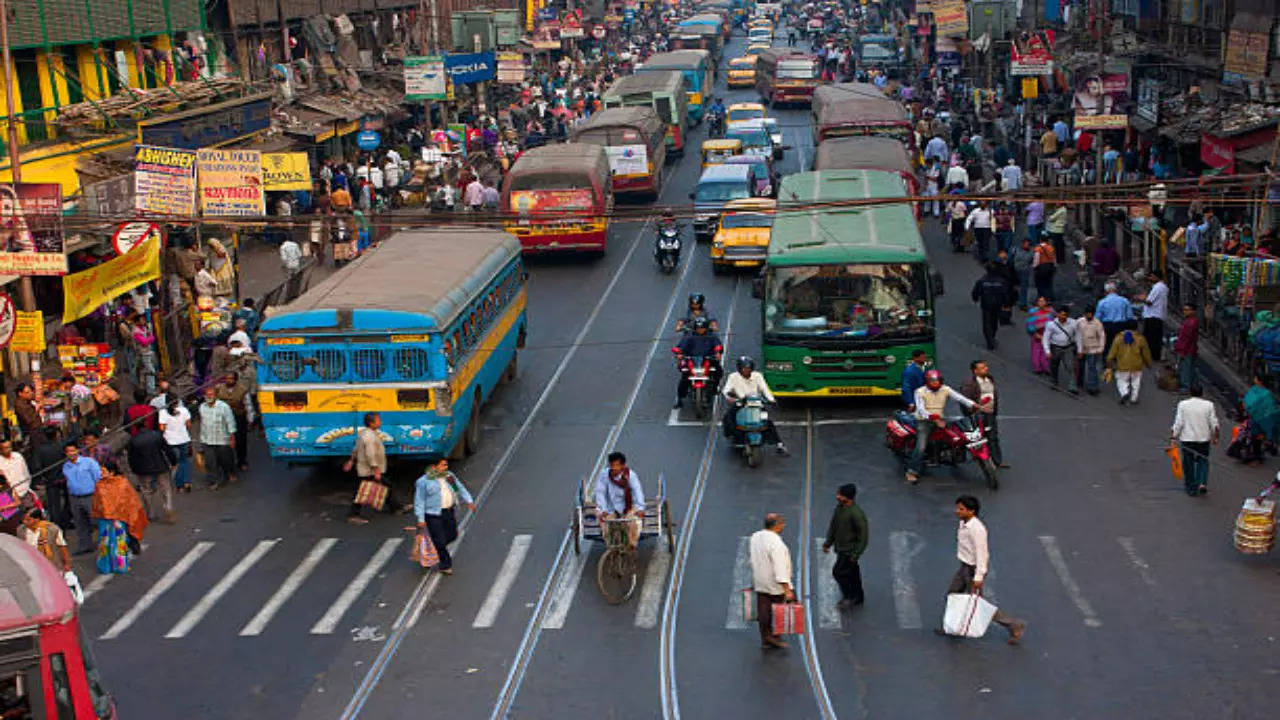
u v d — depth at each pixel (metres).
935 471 20.45
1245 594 15.57
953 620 14.55
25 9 29.98
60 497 19.52
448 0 74.75
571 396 25.56
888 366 23.39
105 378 23.59
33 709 9.77
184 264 28.86
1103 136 42.38
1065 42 50.34
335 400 20.17
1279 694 13.14
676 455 21.75
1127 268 32.56
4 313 21.02
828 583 16.39
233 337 24.16
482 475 21.19
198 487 21.36
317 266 37.56
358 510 19.66
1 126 27.89
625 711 13.33
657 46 107.38
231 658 15.00
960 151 46.12
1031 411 23.23
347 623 15.84
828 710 13.17
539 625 15.52
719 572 16.88
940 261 36.66
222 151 28.33
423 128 55.78
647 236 42.53
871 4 114.56
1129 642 14.45
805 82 75.19
